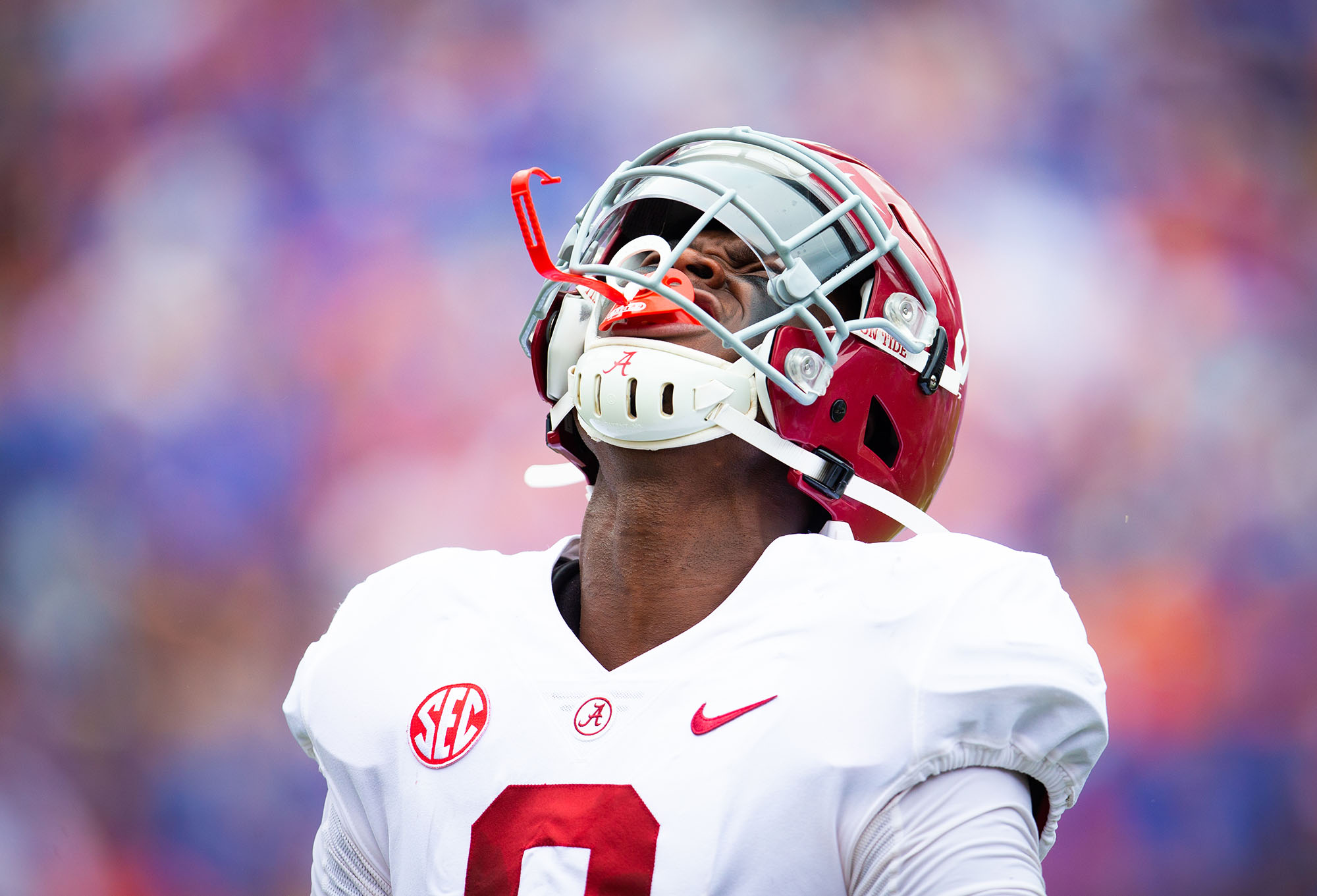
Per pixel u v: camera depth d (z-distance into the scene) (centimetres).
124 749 2439
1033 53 2931
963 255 2864
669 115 3016
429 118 2972
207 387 2778
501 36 3011
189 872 2303
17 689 2475
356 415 2741
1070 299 2775
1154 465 2616
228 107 2948
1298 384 2680
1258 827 2252
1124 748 2303
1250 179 2844
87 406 2767
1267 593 2492
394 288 2856
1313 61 2872
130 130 2936
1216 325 2733
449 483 2675
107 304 2848
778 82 3008
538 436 2705
